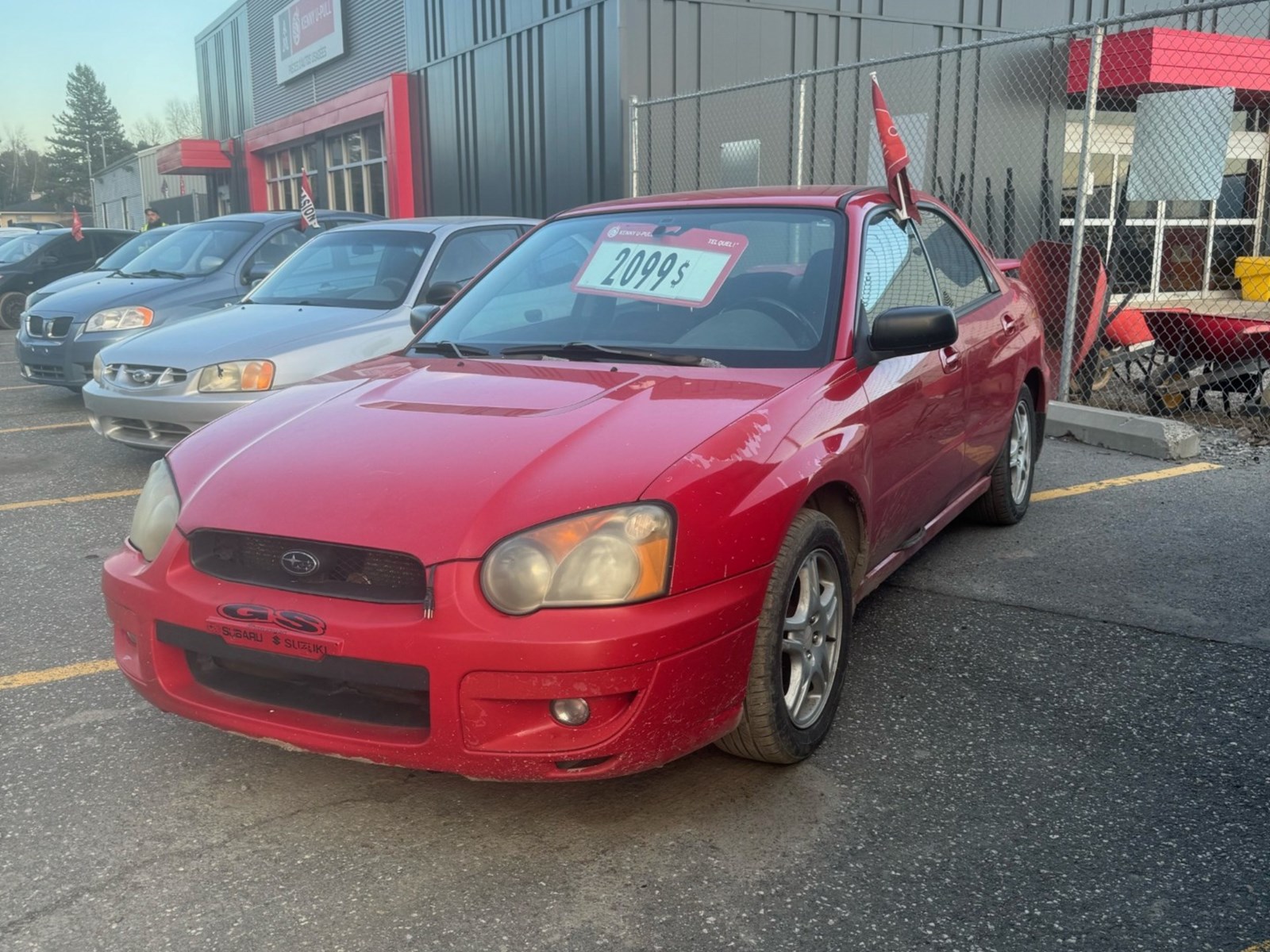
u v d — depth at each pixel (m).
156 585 2.59
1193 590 4.19
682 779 2.82
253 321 6.16
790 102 13.45
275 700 2.56
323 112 21.70
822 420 2.90
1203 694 3.30
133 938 2.21
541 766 2.34
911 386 3.44
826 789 2.76
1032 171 14.97
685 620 2.36
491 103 15.78
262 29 25.89
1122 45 13.43
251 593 2.47
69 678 3.49
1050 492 5.70
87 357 8.27
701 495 2.45
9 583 4.44
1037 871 2.40
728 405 2.80
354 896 2.34
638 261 3.67
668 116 12.74
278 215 9.30
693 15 12.70
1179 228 15.50
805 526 2.74
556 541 2.31
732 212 3.75
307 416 2.94
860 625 3.88
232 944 2.18
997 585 4.28
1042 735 3.05
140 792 2.78
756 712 2.64
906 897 2.31
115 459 6.87
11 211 113.88
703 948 2.16
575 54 13.39
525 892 2.35
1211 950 2.14
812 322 3.26
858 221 3.58
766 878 2.38
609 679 2.28
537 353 3.42
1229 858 2.44
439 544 2.33
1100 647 3.66
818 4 13.36
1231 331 7.06
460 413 2.83
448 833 2.58
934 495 3.87
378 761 2.43
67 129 123.62
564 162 13.96
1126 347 7.72
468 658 2.27
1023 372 4.73
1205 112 7.09
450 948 2.17
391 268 6.64
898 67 13.91
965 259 4.59
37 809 2.70
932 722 3.13
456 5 16.42
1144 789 2.75
